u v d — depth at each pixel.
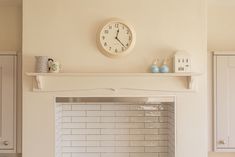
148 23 2.59
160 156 2.91
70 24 2.57
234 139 2.78
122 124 2.91
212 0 2.88
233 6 3.07
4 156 2.78
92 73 2.46
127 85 2.56
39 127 2.54
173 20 2.60
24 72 2.56
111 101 2.56
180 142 2.57
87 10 2.58
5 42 3.03
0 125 2.73
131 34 2.54
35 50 2.57
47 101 2.55
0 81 2.75
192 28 2.60
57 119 2.67
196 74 2.42
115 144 2.91
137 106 2.92
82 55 2.57
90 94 2.56
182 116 2.57
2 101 2.74
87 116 2.91
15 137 2.74
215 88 2.78
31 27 2.57
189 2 2.61
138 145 2.91
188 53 2.57
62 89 2.55
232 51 2.88
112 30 2.55
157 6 2.60
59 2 2.57
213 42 3.07
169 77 2.58
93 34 2.58
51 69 2.47
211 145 2.79
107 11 2.58
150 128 2.92
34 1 2.57
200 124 2.57
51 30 2.57
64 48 2.57
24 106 2.55
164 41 2.60
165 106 2.92
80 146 2.90
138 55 2.59
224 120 2.78
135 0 2.59
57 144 2.65
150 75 2.48
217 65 2.79
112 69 2.58
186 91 2.57
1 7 3.03
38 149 2.54
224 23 3.07
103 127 2.91
